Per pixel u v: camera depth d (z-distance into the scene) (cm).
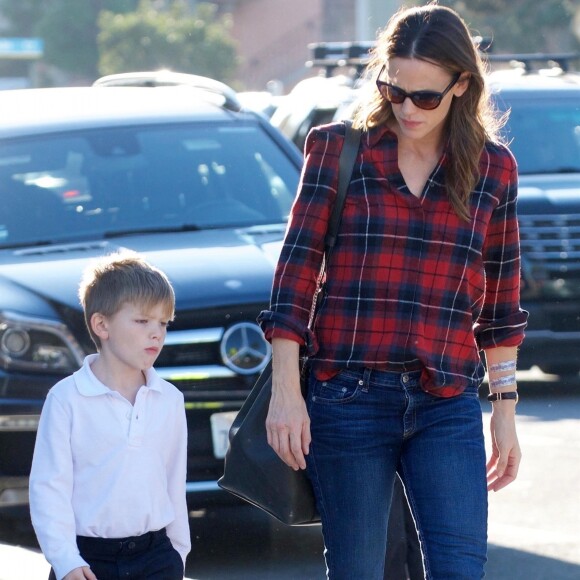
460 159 604
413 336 600
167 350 912
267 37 11150
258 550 1001
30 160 1116
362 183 605
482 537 607
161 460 617
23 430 900
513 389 660
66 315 920
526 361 1616
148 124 1173
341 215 606
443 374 605
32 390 903
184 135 1170
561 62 1994
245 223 1106
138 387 620
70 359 912
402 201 602
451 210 605
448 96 595
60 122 1160
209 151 1161
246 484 636
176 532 627
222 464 917
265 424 632
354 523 608
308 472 623
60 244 1048
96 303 609
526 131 1769
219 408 918
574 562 979
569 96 1812
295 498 626
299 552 995
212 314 926
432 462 607
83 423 602
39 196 1089
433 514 605
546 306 1603
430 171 610
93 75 10438
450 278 605
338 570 612
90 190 1105
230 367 923
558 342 1608
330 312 606
